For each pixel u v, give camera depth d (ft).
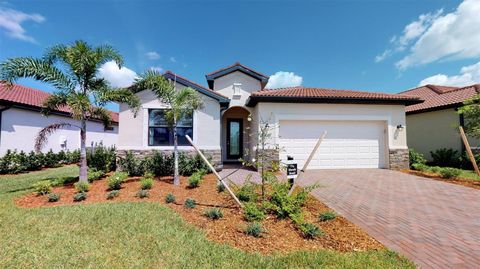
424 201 21.44
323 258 11.32
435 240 13.39
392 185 28.22
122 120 35.91
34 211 18.26
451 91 53.16
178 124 37.42
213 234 14.21
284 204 16.79
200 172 30.42
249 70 52.03
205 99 37.91
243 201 19.79
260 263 10.98
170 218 16.66
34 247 12.59
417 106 54.70
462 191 25.22
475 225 15.66
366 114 41.75
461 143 45.06
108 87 29.19
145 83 28.96
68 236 13.92
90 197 22.39
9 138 41.19
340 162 41.57
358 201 21.39
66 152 51.55
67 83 26.78
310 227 14.06
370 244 12.87
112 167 36.19
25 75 24.66
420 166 38.73
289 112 40.55
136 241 13.28
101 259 11.44
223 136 52.60
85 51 26.27
